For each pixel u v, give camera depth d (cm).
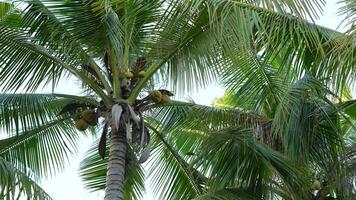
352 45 590
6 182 838
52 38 898
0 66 914
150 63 966
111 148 912
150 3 743
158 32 885
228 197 856
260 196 887
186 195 1114
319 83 842
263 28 684
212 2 695
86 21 916
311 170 971
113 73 932
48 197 879
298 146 846
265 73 1050
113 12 895
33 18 919
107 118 923
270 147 973
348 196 877
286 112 859
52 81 933
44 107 1048
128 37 938
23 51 923
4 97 1027
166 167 1139
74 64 938
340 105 871
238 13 694
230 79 1059
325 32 749
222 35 732
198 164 908
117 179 890
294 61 768
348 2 580
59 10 922
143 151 891
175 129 1123
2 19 970
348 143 1145
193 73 889
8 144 1062
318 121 872
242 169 895
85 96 992
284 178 906
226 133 918
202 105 1083
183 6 666
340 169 879
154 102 936
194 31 858
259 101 1066
